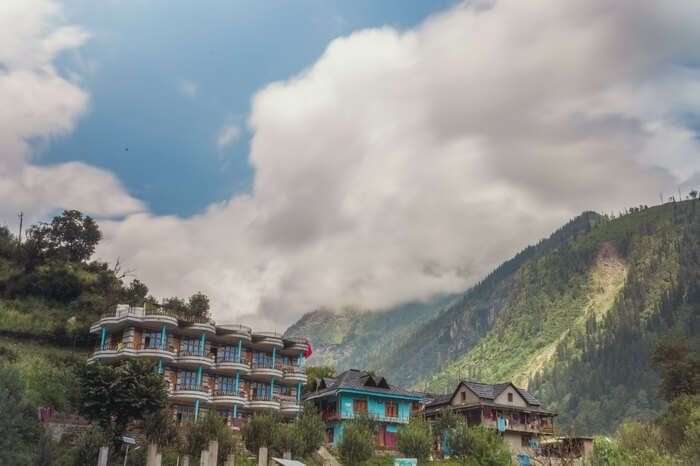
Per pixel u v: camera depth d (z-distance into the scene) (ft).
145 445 231.71
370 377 335.88
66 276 372.17
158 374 250.16
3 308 344.49
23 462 195.52
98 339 337.72
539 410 368.48
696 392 377.30
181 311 392.68
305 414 280.72
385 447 312.50
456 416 311.68
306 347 332.19
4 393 206.28
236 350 312.71
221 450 228.02
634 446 313.53
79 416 260.62
